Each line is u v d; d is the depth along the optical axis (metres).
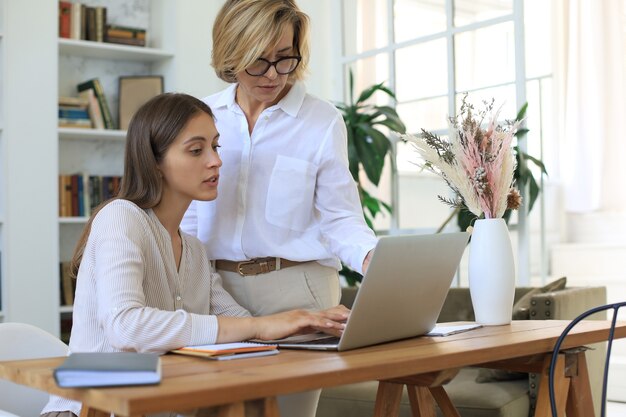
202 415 1.38
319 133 2.35
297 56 2.20
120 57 5.40
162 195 2.06
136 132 2.04
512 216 4.69
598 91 6.95
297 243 2.35
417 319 1.91
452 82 4.90
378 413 1.99
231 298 2.26
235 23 2.12
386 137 5.01
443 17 4.96
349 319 1.67
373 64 5.38
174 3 5.33
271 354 1.67
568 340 1.94
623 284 6.19
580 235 7.29
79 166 5.32
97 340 1.91
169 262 2.05
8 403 2.18
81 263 1.97
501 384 3.35
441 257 1.89
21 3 4.73
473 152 2.20
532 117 5.85
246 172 2.35
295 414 2.32
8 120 4.70
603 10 6.89
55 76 4.83
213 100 2.45
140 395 1.20
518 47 4.59
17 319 4.70
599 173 6.99
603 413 1.85
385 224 5.31
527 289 3.84
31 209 4.75
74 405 1.96
